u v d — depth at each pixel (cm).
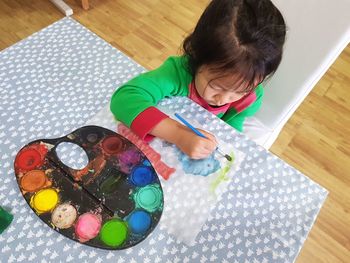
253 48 59
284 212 59
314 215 59
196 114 69
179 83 75
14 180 57
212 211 58
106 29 178
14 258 50
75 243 52
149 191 58
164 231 55
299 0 77
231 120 93
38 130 63
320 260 125
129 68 75
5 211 53
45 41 77
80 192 56
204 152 62
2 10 176
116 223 54
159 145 64
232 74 63
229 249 54
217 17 61
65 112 66
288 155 149
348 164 150
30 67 72
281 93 92
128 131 65
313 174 146
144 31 180
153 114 64
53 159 59
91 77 72
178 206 57
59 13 180
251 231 56
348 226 133
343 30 76
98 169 59
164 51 174
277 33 61
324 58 81
